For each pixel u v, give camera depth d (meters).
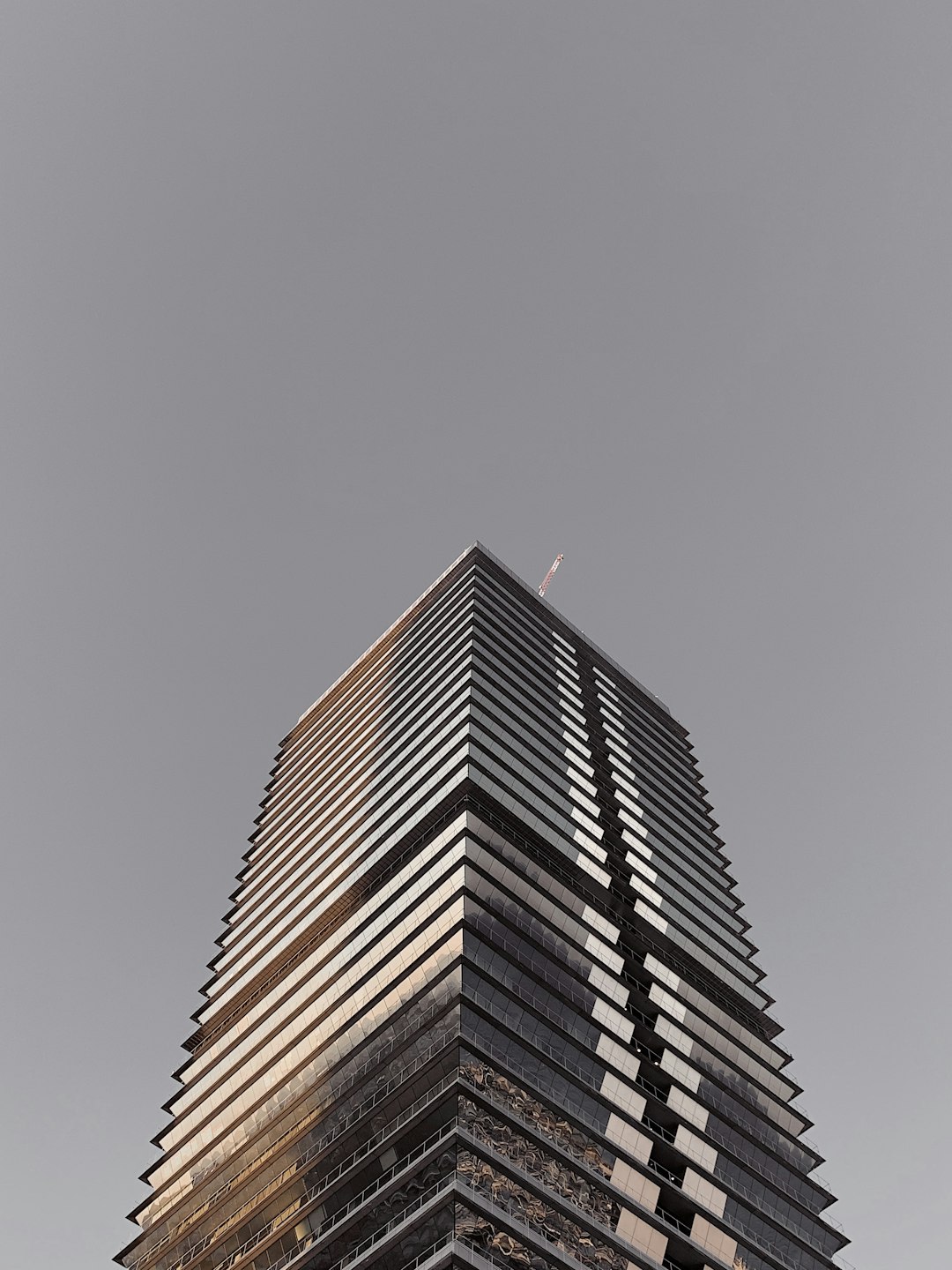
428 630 140.00
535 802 104.94
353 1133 74.56
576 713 128.75
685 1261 74.06
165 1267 84.12
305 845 121.25
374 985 86.69
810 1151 94.31
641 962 97.81
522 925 86.38
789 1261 82.56
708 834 130.38
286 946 105.94
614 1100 79.94
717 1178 82.00
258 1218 77.94
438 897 87.00
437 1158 65.94
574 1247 66.88
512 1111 71.12
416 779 107.12
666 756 139.00
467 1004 74.50
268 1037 95.69
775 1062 103.56
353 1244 66.62
